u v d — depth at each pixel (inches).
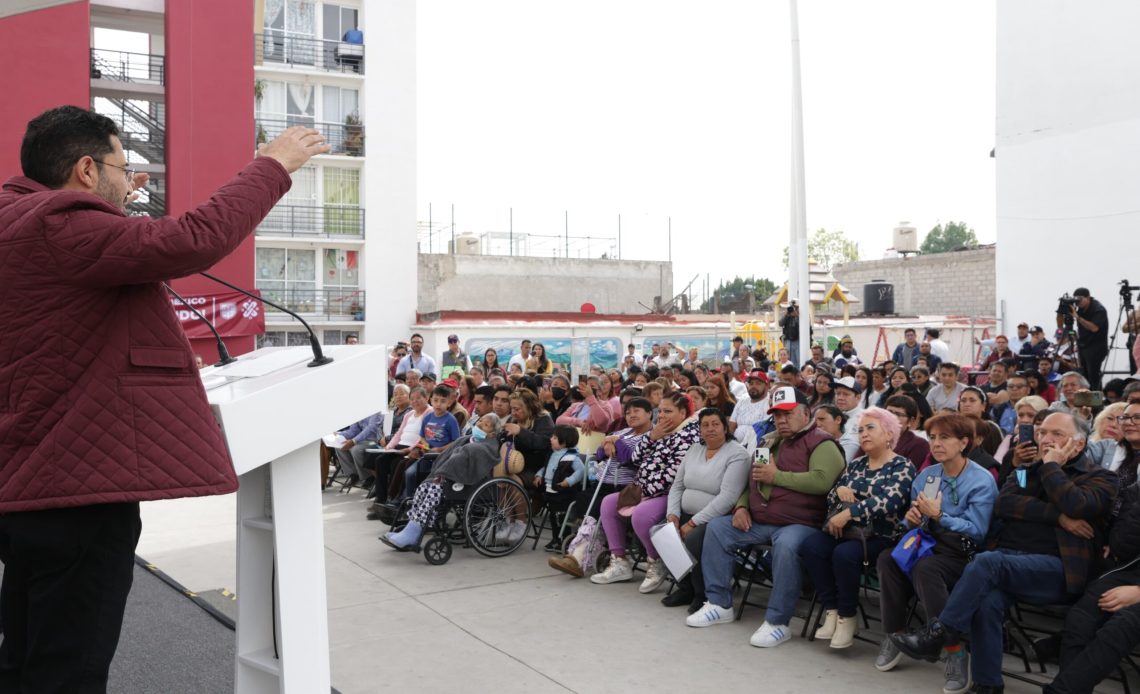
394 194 1218.6
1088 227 652.1
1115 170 637.3
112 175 88.1
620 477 289.0
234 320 685.3
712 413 242.4
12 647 90.4
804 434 226.8
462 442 319.0
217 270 693.3
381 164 1213.1
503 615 235.9
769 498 224.4
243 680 106.0
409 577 277.6
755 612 239.1
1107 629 160.2
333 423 95.0
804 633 216.7
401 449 373.7
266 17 1176.2
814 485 217.0
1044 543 180.9
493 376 486.3
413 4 1225.4
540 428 330.3
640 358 1003.3
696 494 243.1
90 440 77.0
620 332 1115.9
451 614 236.8
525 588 264.2
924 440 252.5
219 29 783.7
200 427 81.9
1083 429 185.0
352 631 222.7
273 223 1180.5
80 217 76.9
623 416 357.1
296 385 91.5
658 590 260.8
